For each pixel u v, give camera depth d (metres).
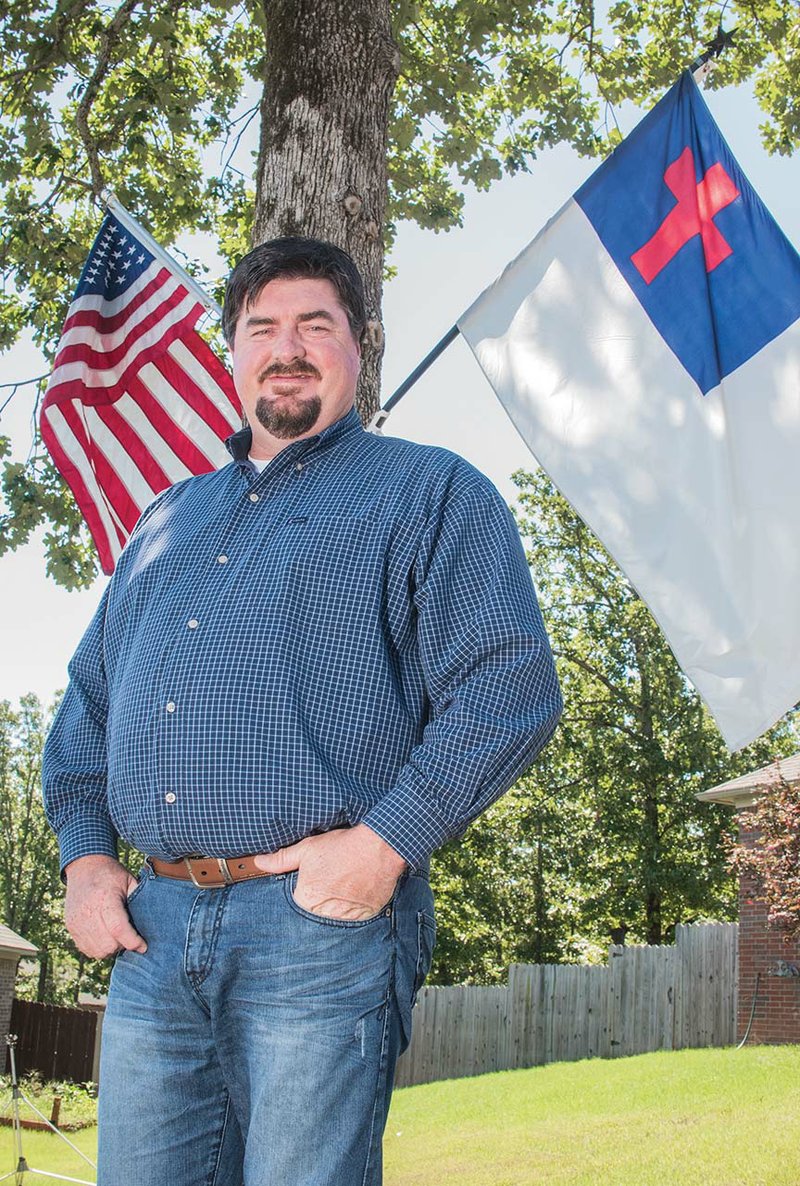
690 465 4.18
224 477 2.54
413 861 1.90
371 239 4.71
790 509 4.04
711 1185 7.11
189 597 2.25
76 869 2.29
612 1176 7.66
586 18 8.87
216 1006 2.01
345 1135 1.91
